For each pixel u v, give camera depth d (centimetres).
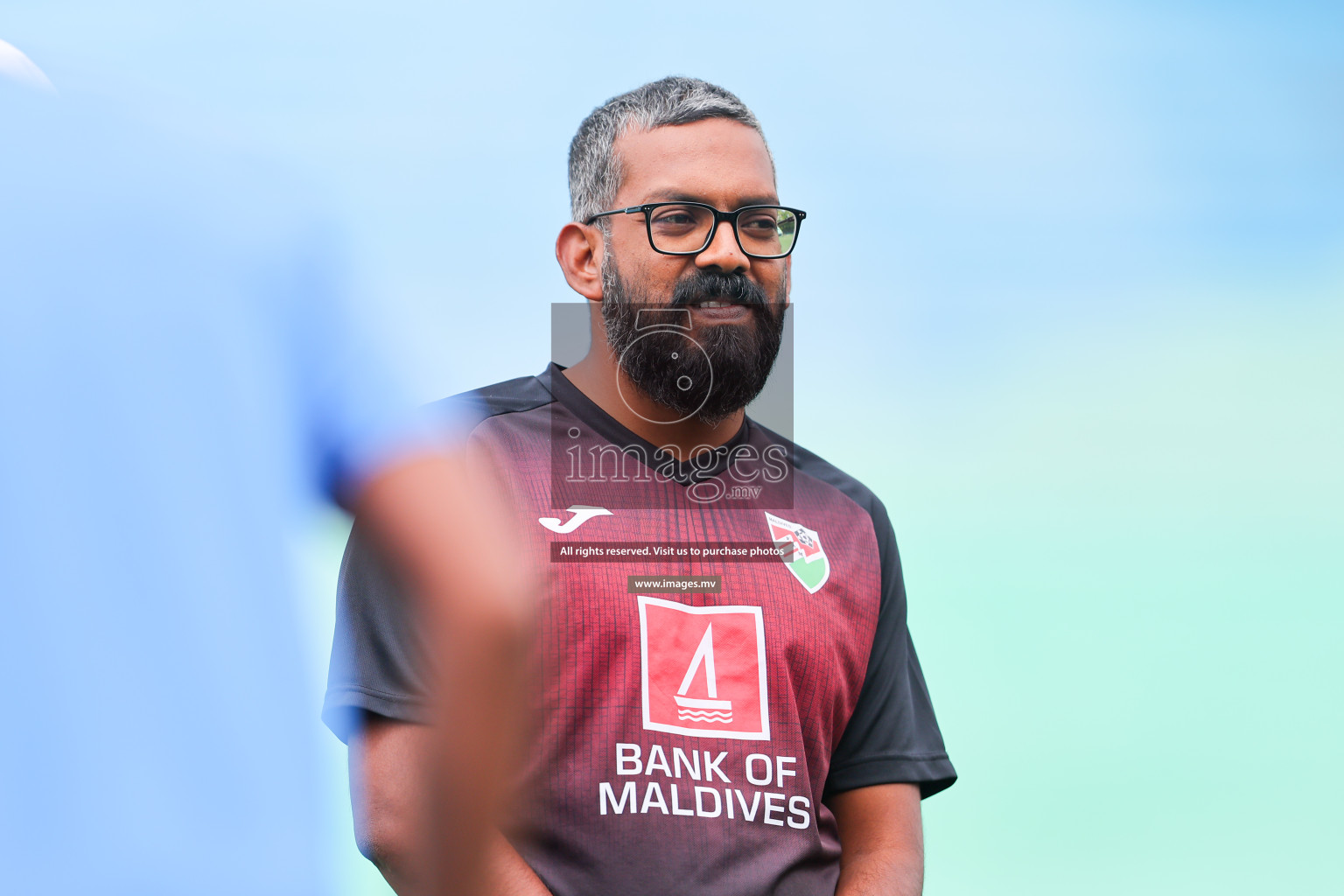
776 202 795
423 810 289
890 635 812
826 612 757
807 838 700
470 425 770
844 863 751
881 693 794
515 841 672
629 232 774
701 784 688
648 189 771
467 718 276
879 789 771
